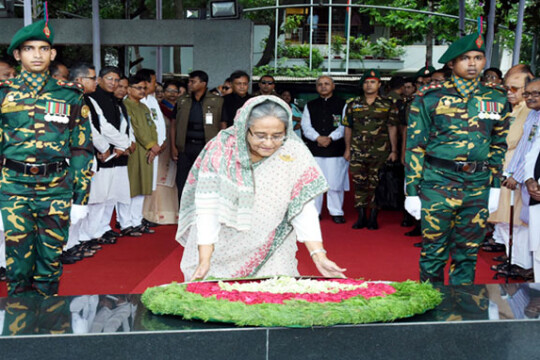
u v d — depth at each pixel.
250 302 2.18
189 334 2.04
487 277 5.56
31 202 3.89
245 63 10.58
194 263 3.18
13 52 3.88
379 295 2.27
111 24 10.60
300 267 6.01
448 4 19.95
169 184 8.11
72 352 2.03
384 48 26.84
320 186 2.94
